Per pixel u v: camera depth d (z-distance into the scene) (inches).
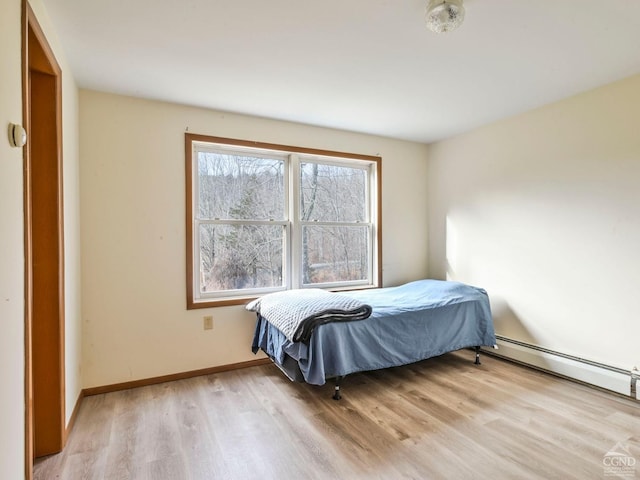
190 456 72.7
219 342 118.3
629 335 96.9
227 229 123.5
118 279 104.3
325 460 71.3
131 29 71.9
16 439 48.5
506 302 129.6
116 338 104.0
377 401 97.3
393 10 66.2
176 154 112.3
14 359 48.1
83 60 84.6
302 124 133.6
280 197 133.8
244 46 78.9
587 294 105.9
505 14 67.6
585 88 102.8
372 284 152.8
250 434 80.8
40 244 72.9
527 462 70.2
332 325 96.2
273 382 110.3
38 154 72.7
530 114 120.6
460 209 148.3
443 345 117.0
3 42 45.0
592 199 104.3
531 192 120.9
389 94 106.3
